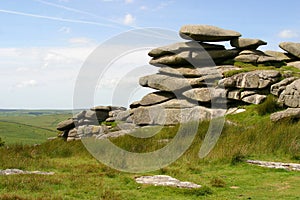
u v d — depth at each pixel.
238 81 26.30
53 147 23.53
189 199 10.42
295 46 29.92
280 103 23.77
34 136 67.12
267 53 31.23
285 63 29.66
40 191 10.76
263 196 10.78
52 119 134.25
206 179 13.18
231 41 30.42
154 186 11.67
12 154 19.14
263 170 14.38
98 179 12.72
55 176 12.87
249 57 29.06
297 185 12.09
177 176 13.56
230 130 20.61
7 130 77.81
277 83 25.00
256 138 18.52
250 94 25.75
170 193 10.98
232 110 25.92
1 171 13.93
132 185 11.88
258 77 25.59
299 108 21.47
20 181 11.67
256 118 23.28
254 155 16.89
